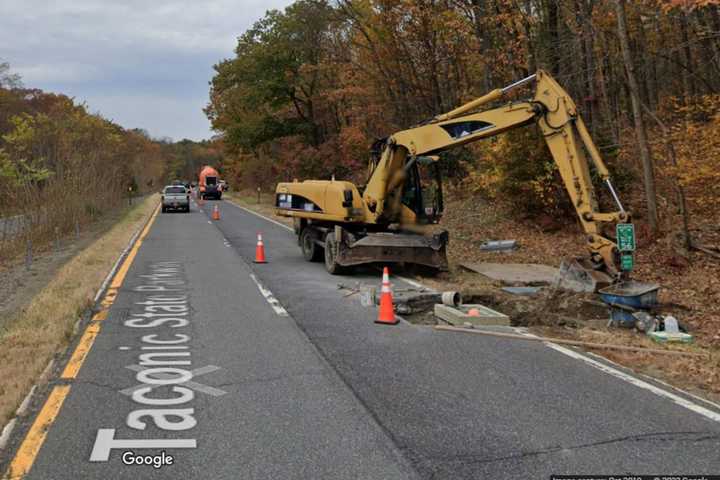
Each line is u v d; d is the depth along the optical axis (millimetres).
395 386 6137
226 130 55031
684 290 11617
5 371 6367
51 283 12250
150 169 91188
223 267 15102
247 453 4566
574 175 10008
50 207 23016
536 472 4262
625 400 5734
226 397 5797
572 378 6414
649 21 18875
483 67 24250
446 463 4398
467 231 20203
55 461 4434
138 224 29250
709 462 4426
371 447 4672
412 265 14203
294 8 41969
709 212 15867
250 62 44938
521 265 14734
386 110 34531
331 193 14547
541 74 10438
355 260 13273
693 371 6680
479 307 9719
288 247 19891
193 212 41719
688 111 13781
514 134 18359
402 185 13797
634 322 8680
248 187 70750
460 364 6918
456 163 26156
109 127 39250
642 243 15039
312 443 4746
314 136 48219
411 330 8594
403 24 26438
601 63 19844
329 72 42938
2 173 20266
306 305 10344
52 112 33469
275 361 7016
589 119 20625
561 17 20047
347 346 7695
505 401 5707
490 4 20875
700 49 19547
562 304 9750
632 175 17953
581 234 17875
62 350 7457
